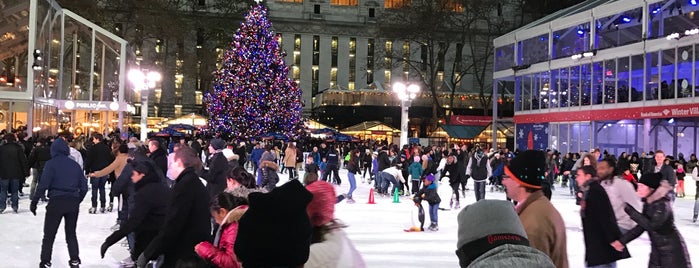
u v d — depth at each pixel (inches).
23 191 667.4
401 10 2196.1
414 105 2591.0
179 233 187.6
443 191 596.1
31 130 992.9
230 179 249.3
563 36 1363.2
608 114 1213.1
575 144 1312.7
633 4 1162.0
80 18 1239.5
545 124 1416.1
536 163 141.7
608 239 203.2
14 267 295.3
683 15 1053.8
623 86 1181.7
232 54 1485.0
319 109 2723.9
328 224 123.1
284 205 82.5
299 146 1438.2
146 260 190.2
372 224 480.1
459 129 2020.2
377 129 2086.6
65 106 1192.2
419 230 444.5
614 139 1219.2
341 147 1795.0
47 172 275.1
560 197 799.7
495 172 877.8
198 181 194.2
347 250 124.1
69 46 1254.9
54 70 1182.9
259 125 1454.2
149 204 223.8
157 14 2033.7
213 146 360.2
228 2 2586.1
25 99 988.6
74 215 283.4
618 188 252.1
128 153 439.5
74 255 281.9
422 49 3223.4
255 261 82.3
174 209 187.6
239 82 1453.0
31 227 422.0
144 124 916.6
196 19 2532.0
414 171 709.9
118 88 1284.4
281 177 1059.9
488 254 71.6
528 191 142.9
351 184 681.6
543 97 1428.4
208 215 194.1
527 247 72.2
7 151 494.0
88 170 493.0
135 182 228.2
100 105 1227.2
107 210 514.0
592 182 211.8
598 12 1251.8
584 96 1285.7
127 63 1355.8
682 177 848.3
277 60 1497.3
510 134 1854.1
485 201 78.1
